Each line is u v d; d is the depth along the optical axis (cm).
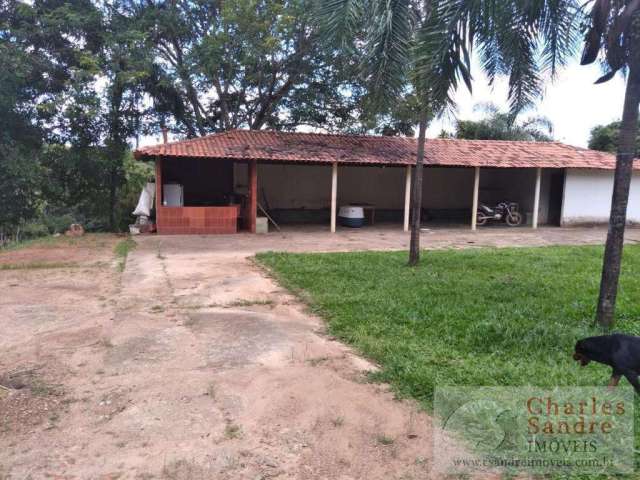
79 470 291
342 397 381
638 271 903
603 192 1908
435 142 1894
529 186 1964
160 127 2017
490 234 1630
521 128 2488
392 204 2047
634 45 530
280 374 429
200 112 2150
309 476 286
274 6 1700
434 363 445
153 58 1767
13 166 1623
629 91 542
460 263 980
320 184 1955
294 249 1226
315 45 1786
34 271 910
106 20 1762
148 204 1533
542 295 703
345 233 1591
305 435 330
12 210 1839
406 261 999
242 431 335
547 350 482
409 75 636
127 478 284
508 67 674
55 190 1792
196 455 306
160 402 378
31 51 1711
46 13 1714
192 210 1470
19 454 307
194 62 1822
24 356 479
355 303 653
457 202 2144
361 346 494
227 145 1539
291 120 2198
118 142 1902
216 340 525
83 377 427
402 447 314
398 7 616
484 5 595
